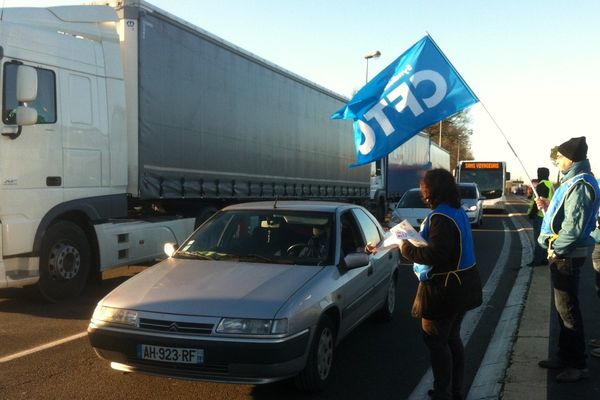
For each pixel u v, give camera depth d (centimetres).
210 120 1051
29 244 709
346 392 466
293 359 415
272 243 550
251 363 402
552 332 621
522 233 1819
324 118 1633
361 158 622
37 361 530
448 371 395
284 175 1367
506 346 578
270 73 1286
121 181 854
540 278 942
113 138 837
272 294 435
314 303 445
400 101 602
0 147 679
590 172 453
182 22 962
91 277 832
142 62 866
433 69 589
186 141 981
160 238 942
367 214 682
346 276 520
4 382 476
